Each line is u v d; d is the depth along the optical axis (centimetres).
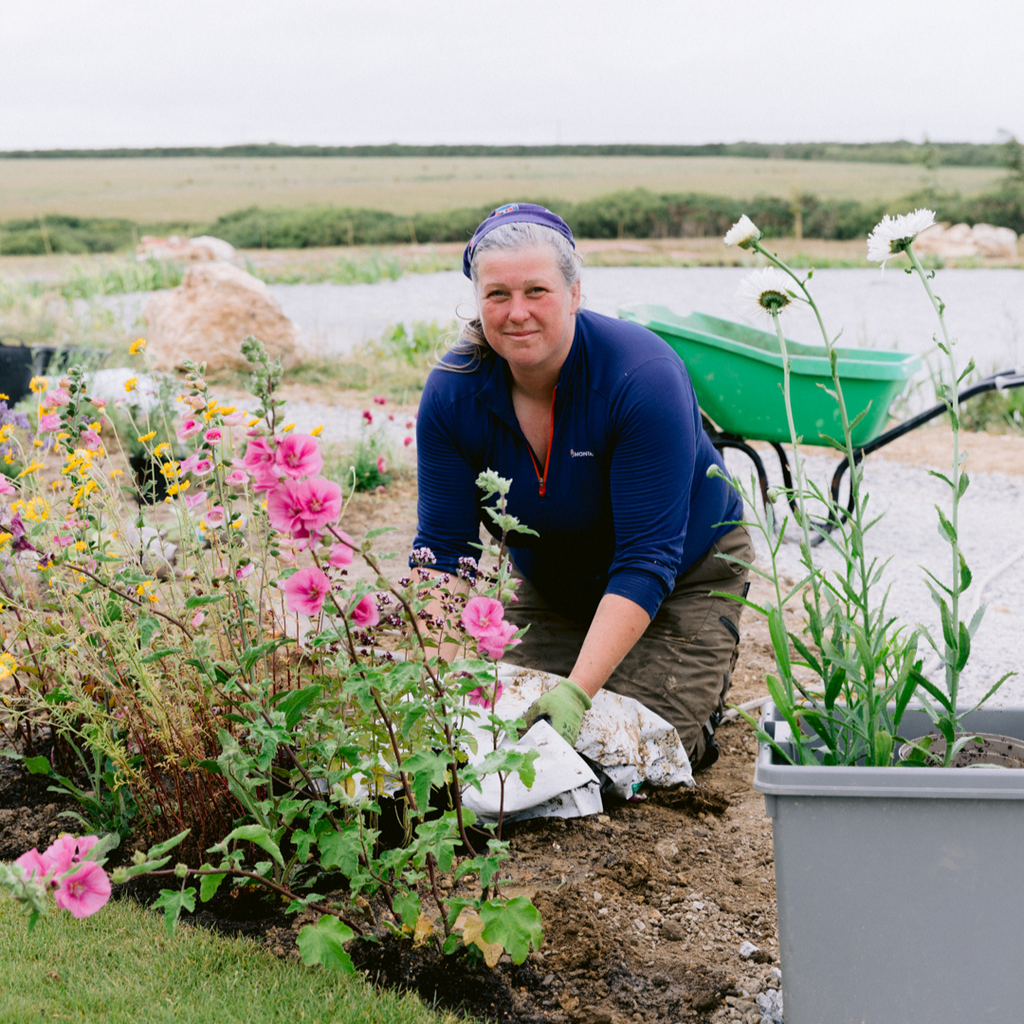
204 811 224
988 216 3481
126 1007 180
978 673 353
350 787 212
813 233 3756
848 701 183
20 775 272
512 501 264
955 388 169
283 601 216
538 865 225
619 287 2053
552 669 281
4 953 197
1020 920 156
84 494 239
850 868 160
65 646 234
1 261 3266
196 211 4628
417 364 1123
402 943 200
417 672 175
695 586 281
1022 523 546
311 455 169
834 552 497
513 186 5419
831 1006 164
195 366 223
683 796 257
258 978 190
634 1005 186
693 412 255
